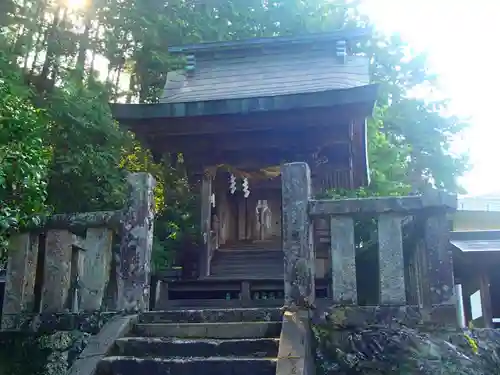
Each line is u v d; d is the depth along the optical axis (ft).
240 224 55.06
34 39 59.21
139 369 15.46
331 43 43.19
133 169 39.58
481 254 30.01
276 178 50.96
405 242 20.97
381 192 42.68
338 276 17.48
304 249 17.93
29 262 19.16
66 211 34.09
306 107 34.22
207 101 35.37
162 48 59.36
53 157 33.17
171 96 41.06
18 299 18.67
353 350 16.12
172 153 40.34
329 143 37.86
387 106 63.82
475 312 52.03
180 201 43.60
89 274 18.97
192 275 41.98
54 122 34.96
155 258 37.50
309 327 16.52
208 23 60.44
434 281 16.94
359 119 36.42
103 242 19.24
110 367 15.65
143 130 37.47
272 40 43.42
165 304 36.11
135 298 18.75
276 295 37.83
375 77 66.69
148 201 19.76
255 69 43.14
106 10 61.52
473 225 75.41
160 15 59.93
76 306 19.16
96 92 46.34
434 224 17.42
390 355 15.75
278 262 44.55
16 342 18.01
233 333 17.04
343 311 16.94
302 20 59.93
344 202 17.99
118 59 63.93
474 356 15.96
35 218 18.76
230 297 38.73
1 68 32.53
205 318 18.19
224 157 40.98
